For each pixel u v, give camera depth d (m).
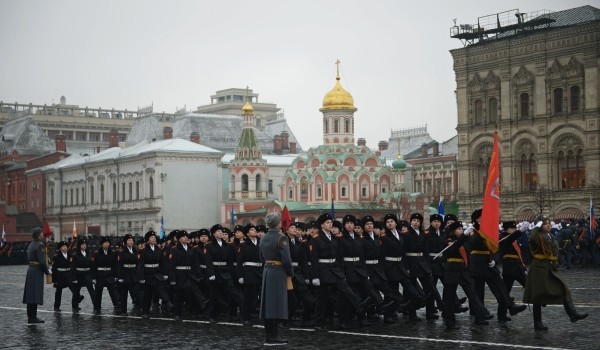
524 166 92.69
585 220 61.94
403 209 115.38
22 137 183.25
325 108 119.75
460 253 25.38
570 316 23.64
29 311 29.66
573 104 88.25
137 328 27.64
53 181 151.62
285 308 22.47
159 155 124.12
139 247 32.84
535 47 90.56
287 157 141.12
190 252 30.53
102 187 139.12
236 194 126.81
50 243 80.19
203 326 27.83
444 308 25.55
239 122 168.00
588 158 86.44
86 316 32.44
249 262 27.45
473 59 96.19
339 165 117.06
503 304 26.05
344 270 26.45
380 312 27.45
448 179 130.75
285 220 37.62
